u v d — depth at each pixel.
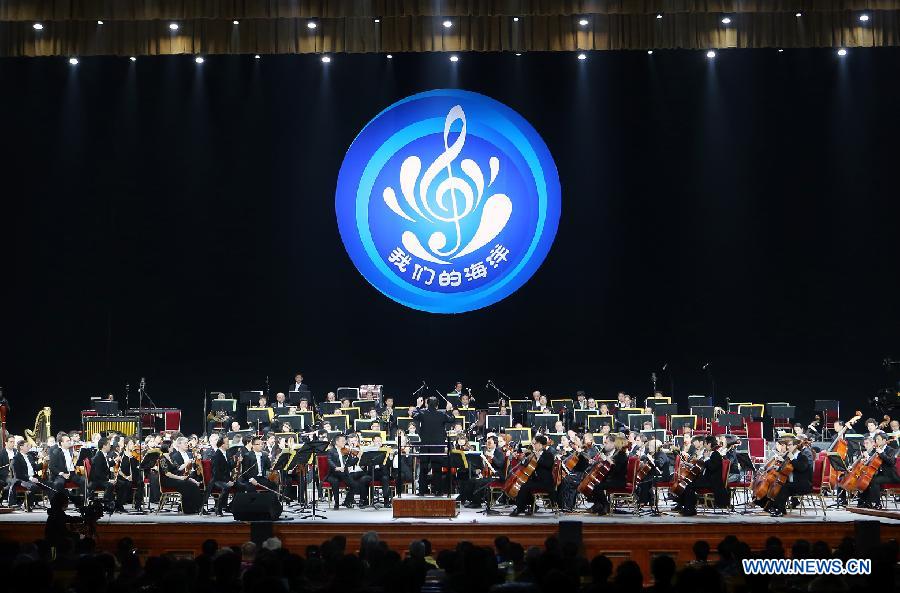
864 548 12.38
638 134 22.77
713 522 12.86
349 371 22.73
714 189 22.78
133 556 8.00
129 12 19.95
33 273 22.72
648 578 12.66
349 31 20.61
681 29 20.58
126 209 22.72
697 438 15.84
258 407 20.50
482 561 6.80
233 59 22.73
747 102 22.75
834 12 20.50
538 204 22.55
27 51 20.81
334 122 22.75
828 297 22.70
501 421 18.66
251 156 22.80
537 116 22.69
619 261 22.75
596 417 19.39
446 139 22.38
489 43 20.55
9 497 15.29
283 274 22.80
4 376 22.61
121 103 22.73
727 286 22.77
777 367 22.67
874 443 15.38
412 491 16.62
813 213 22.73
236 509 13.01
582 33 20.58
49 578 6.26
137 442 16.30
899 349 22.52
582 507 15.63
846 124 22.69
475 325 22.69
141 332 22.67
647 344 22.75
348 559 6.87
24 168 22.77
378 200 22.41
